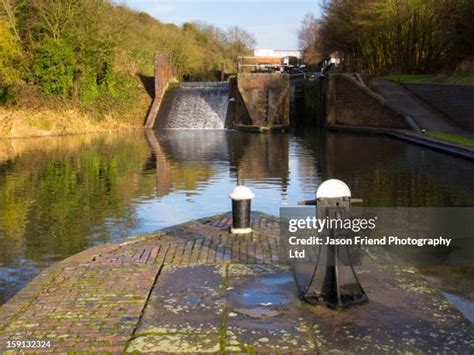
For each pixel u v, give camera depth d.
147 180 16.17
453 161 18.92
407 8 42.31
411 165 18.12
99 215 11.45
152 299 5.66
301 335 4.81
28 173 17.75
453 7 33.72
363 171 17.05
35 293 5.84
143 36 55.88
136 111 43.09
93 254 7.33
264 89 38.72
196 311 5.34
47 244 9.26
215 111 42.97
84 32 39.56
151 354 4.46
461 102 29.05
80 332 4.89
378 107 33.56
